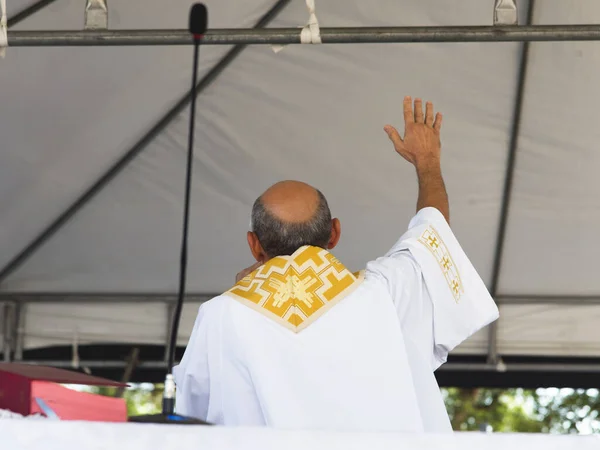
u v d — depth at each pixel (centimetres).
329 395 803
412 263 880
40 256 2073
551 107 1795
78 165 1877
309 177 1969
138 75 1688
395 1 1636
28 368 640
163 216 2014
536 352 2122
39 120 1761
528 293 2125
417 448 574
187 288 2141
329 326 826
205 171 1936
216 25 1666
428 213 922
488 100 1798
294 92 1794
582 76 1727
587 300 2109
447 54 1714
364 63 1736
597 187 1931
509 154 1894
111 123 1792
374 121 1847
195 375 841
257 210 870
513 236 2034
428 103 980
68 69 1647
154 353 2145
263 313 828
